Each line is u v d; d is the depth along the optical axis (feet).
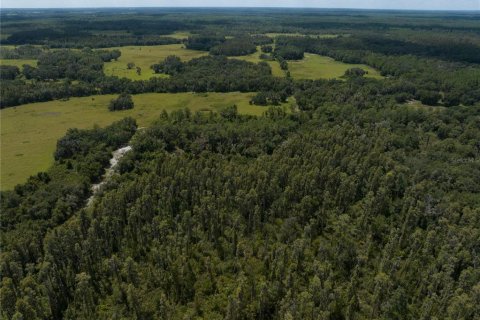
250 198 351.87
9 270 285.84
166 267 299.17
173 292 280.31
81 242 311.27
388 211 367.86
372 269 303.89
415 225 347.15
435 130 567.59
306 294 255.09
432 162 449.89
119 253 317.01
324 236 339.98
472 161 452.76
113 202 349.82
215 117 595.47
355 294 273.95
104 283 291.79
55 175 438.81
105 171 472.03
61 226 331.98
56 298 274.36
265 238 334.65
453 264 289.94
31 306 255.91
